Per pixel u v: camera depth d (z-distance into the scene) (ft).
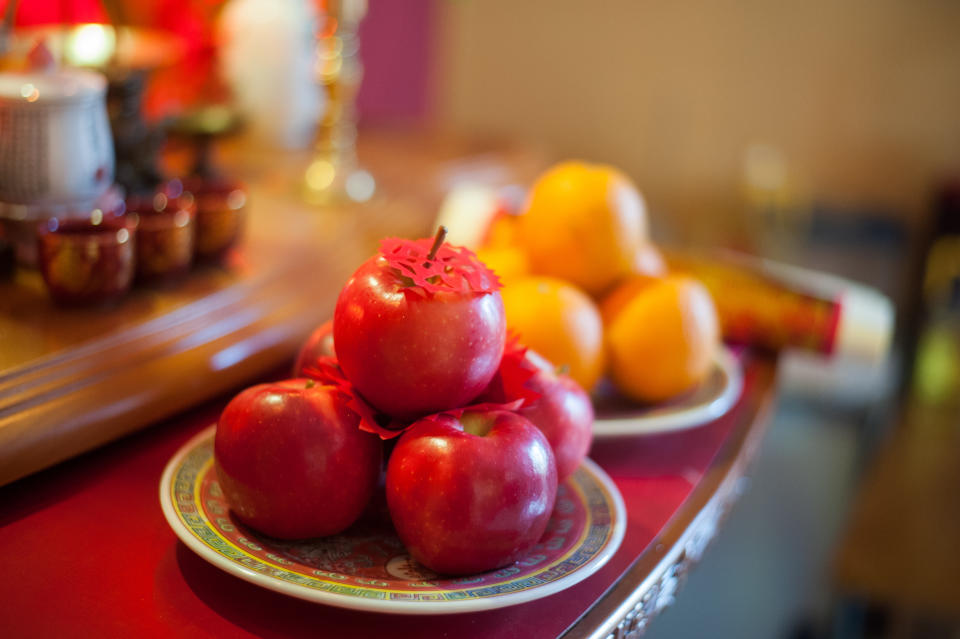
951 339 7.84
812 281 2.93
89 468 1.97
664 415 2.29
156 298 2.32
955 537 5.95
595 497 1.90
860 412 6.39
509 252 2.46
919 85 7.93
